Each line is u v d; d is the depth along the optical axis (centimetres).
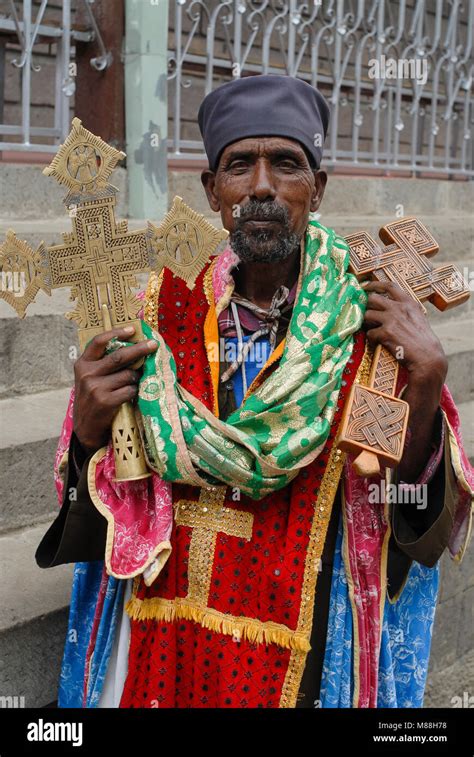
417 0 457
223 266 179
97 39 330
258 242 165
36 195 317
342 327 168
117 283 161
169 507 165
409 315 169
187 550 168
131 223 330
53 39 328
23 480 243
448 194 500
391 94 461
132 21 327
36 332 280
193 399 162
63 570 224
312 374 163
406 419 159
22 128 318
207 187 183
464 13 519
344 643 173
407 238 184
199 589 168
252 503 168
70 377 293
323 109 181
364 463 156
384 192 461
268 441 160
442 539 170
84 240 161
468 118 509
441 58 475
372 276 181
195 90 504
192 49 465
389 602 182
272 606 166
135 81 329
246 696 164
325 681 173
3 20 324
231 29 484
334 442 170
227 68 410
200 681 168
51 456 249
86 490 169
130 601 172
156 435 158
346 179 441
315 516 168
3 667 198
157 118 335
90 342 161
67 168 160
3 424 255
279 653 166
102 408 159
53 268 163
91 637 180
